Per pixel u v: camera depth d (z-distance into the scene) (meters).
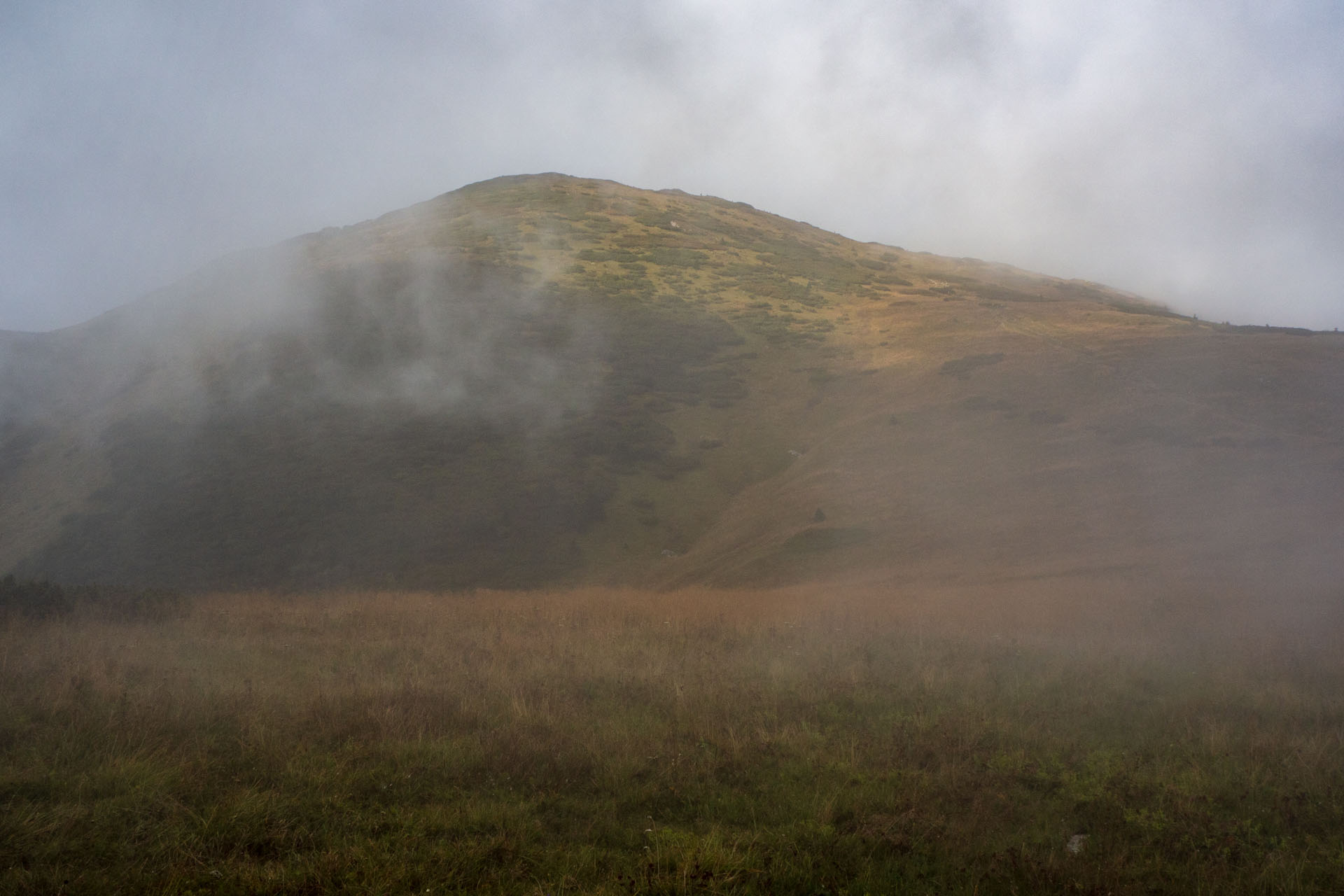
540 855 5.29
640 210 106.94
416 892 4.77
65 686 8.71
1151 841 5.64
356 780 6.43
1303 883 5.05
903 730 7.86
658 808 6.22
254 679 9.74
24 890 4.71
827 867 5.11
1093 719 8.48
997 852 5.38
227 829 5.52
